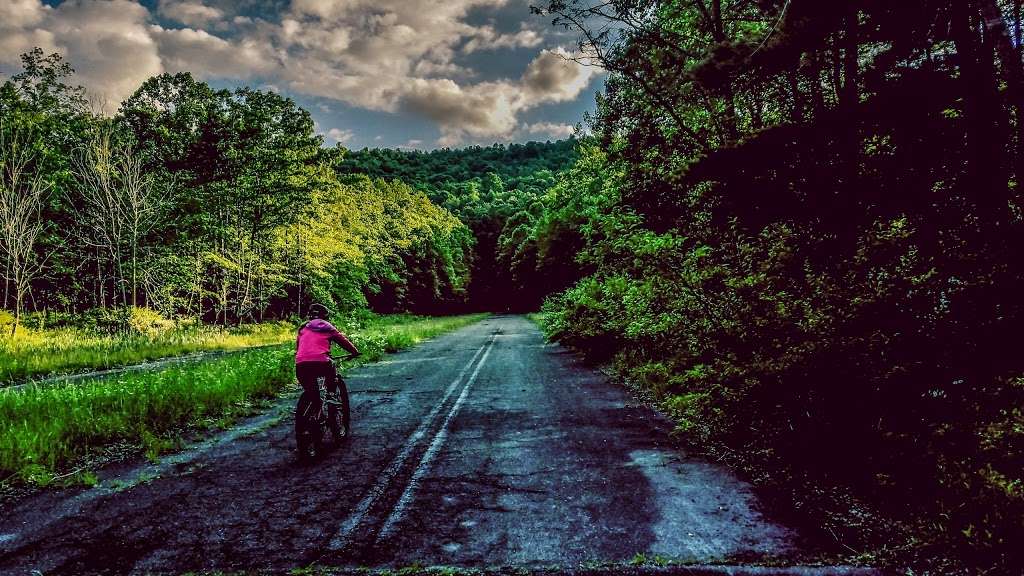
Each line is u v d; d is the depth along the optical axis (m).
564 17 11.66
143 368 14.85
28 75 29.22
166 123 32.53
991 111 4.63
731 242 6.54
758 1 6.64
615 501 4.50
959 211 4.57
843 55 6.58
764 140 5.20
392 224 58.88
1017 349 3.76
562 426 7.37
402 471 5.51
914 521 3.64
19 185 23.58
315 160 35.75
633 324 9.30
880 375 4.19
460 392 10.48
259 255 33.12
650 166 10.96
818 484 4.52
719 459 5.49
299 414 6.00
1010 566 3.07
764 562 3.34
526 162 171.12
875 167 4.92
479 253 105.31
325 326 6.54
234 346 22.36
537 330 33.56
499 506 4.47
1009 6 6.14
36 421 6.99
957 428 3.73
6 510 4.61
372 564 3.49
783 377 4.72
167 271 28.95
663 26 11.36
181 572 3.43
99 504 4.72
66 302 27.91
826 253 5.12
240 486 5.14
